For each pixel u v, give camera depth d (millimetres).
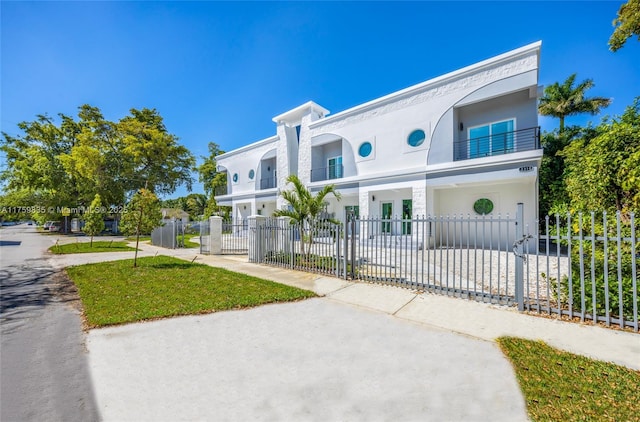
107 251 15750
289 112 22734
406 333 4336
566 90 21719
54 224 40500
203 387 2951
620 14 7254
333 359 3531
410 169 15031
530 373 3137
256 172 25781
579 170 6449
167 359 3564
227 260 12172
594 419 2379
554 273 8297
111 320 4855
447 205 16234
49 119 33750
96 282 7785
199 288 7062
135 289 6984
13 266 10672
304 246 9711
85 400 2742
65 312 5504
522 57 12133
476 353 3654
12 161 31984
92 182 31781
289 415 2508
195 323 4809
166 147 34156
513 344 3867
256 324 4750
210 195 43844
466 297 5977
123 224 12148
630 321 4332
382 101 16641
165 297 6273
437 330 4441
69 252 14922
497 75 12711
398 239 16000
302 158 21625
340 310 5445
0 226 59094
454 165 13602
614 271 4816
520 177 12031
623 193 5293
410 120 15445
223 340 4121
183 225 18266
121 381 3078
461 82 13734
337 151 20750
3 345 4020
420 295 6262
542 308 5164
